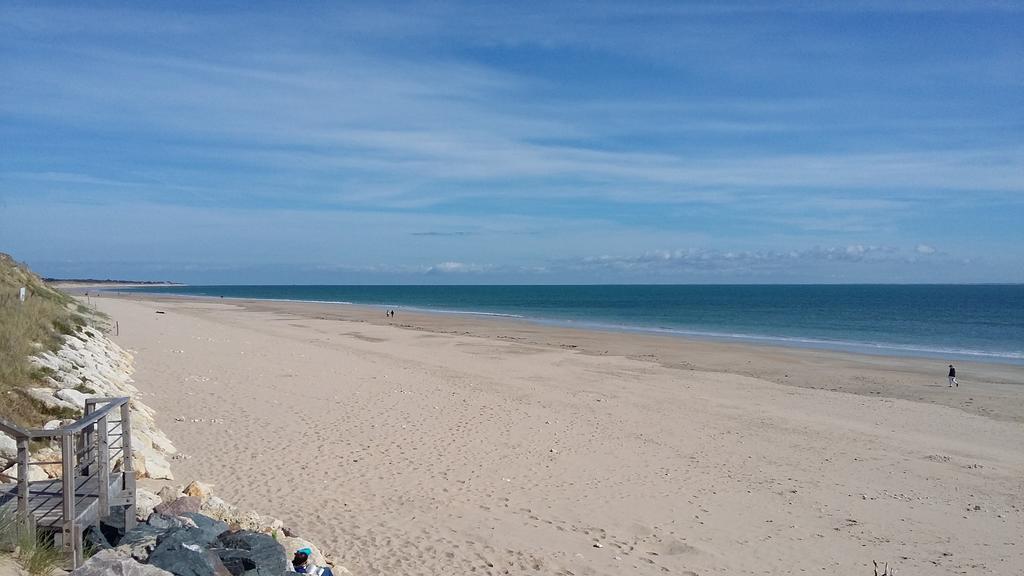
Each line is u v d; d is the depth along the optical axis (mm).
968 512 12414
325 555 8781
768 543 10633
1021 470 15266
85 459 7945
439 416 18078
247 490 11281
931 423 20188
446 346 38250
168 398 17969
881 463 15562
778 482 13844
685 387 25469
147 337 33250
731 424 19078
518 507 11539
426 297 156375
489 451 14906
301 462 13125
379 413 18016
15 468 8453
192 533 6742
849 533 11242
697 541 10547
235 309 77438
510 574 8875
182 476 11531
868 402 23344
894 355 38469
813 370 31531
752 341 46406
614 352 37406
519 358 33125
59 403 11328
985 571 9914
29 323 16594
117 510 7258
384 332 47219
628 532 10773
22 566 5422
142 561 6215
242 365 25125
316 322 55906
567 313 85250
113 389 15383
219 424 15602
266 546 6918
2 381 11289
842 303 117188
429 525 10406
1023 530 11586
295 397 19469
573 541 10211
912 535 11242
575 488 12758
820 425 19375
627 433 17391
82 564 5902
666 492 12836
